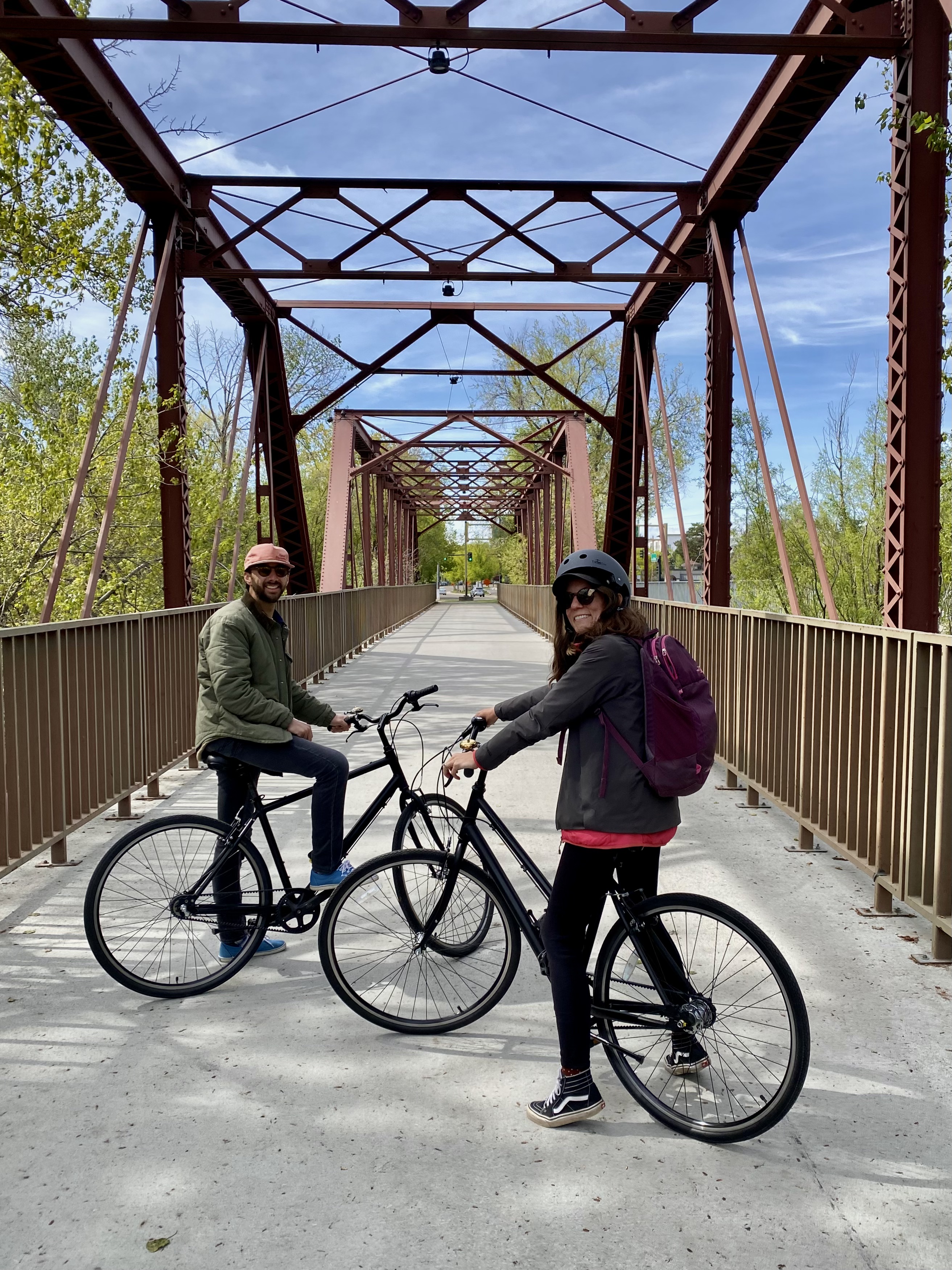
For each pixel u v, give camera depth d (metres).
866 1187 2.43
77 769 5.39
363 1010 3.32
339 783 3.71
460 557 111.12
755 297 10.73
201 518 15.81
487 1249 2.19
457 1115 2.78
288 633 4.07
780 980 2.55
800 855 5.43
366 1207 2.35
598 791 2.65
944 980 3.71
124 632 6.15
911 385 6.95
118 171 10.33
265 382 16.83
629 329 17.78
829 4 7.44
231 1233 2.25
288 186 12.02
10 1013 3.48
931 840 3.98
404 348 16.88
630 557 18.84
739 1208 2.35
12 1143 2.64
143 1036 3.30
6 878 5.00
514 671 15.38
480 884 3.31
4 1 7.77
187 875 3.71
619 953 2.82
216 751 3.72
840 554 20.19
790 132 10.08
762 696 6.35
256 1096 2.89
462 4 7.97
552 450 34.88
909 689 4.14
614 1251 2.19
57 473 12.30
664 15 8.00
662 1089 2.87
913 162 6.98
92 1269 2.13
